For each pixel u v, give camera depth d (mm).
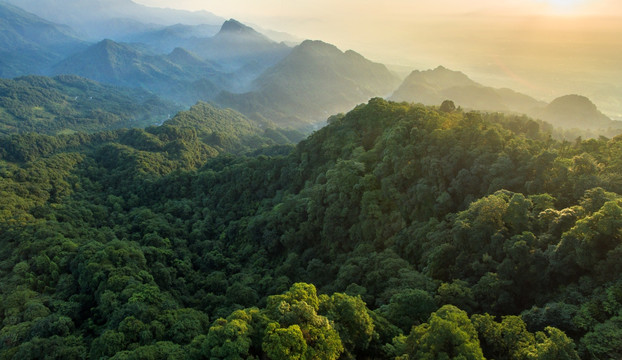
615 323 22328
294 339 23359
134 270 53969
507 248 32031
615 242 26641
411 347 23984
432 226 43500
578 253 27375
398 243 46469
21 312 47938
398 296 31938
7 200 81375
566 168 39000
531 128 66875
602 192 31109
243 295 49875
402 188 52719
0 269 58562
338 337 25125
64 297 52250
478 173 45781
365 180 55625
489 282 30766
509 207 34750
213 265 67188
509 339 23516
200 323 43062
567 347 20672
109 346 37656
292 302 27734
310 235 61625
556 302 27375
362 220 53312
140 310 42812
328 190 60062
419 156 52781
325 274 52344
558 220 31688
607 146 46500
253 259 65625
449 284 32875
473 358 20312
